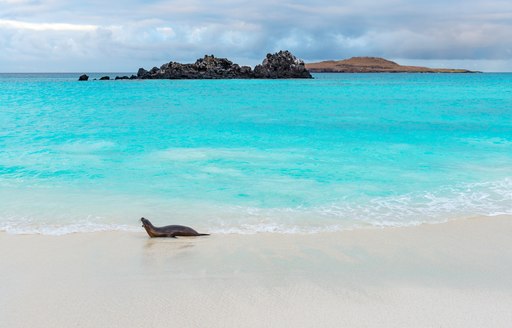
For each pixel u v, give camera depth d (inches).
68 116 1309.1
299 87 3481.8
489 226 389.7
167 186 522.6
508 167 621.0
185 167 621.3
